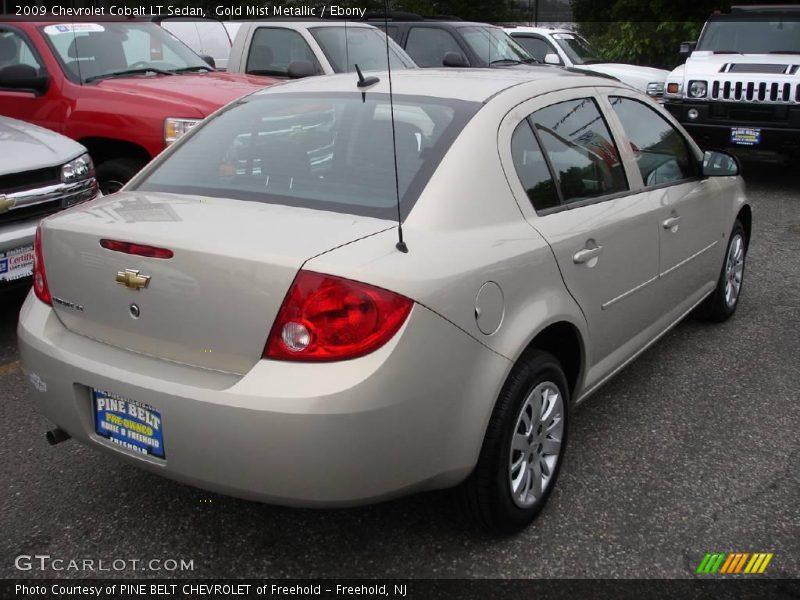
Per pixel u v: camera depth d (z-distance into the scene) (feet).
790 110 32.30
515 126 10.61
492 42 37.93
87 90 22.31
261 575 9.45
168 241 8.58
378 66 30.37
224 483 8.37
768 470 11.82
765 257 23.56
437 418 8.60
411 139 10.12
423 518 10.49
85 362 9.09
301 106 11.40
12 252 15.84
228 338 8.32
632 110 13.69
